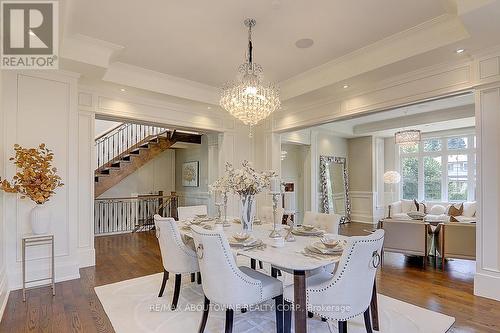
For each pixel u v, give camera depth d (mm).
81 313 2750
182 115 5391
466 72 3318
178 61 4047
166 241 2883
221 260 2127
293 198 7695
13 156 3352
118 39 3422
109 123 7996
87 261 4211
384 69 3680
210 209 6586
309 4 2738
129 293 3225
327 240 2430
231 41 3471
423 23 3066
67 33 3213
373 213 8508
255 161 6367
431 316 2699
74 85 3797
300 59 3967
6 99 3344
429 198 8070
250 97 3279
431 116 6594
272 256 2182
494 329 2471
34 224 3211
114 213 7395
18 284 3324
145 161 7168
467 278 3771
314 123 5137
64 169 3699
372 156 8570
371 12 2867
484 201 3186
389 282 3621
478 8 2373
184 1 2693
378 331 2438
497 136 3104
